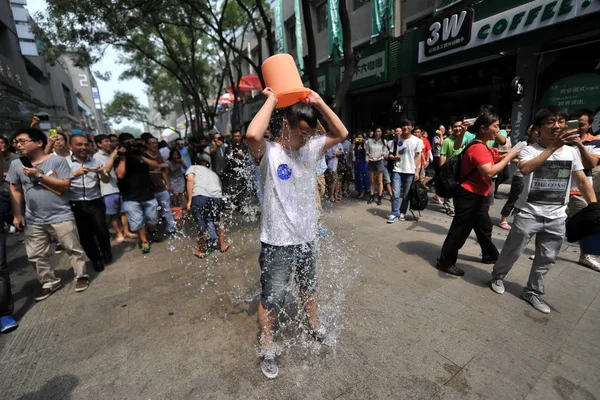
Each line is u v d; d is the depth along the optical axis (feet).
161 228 17.71
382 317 8.09
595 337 7.11
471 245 12.91
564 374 6.11
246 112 67.10
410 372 6.27
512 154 8.41
